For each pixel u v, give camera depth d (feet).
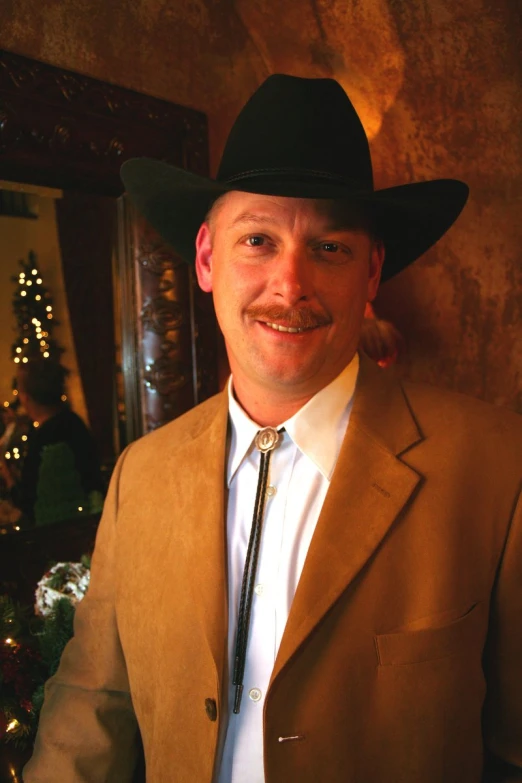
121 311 6.27
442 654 2.73
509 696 2.97
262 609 3.04
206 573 3.14
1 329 5.52
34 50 5.70
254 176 3.13
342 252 3.13
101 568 3.84
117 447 6.29
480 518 2.94
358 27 6.84
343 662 2.76
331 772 2.69
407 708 2.71
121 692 3.75
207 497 3.34
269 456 3.28
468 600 2.83
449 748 2.72
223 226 3.24
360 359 3.58
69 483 5.95
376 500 2.97
